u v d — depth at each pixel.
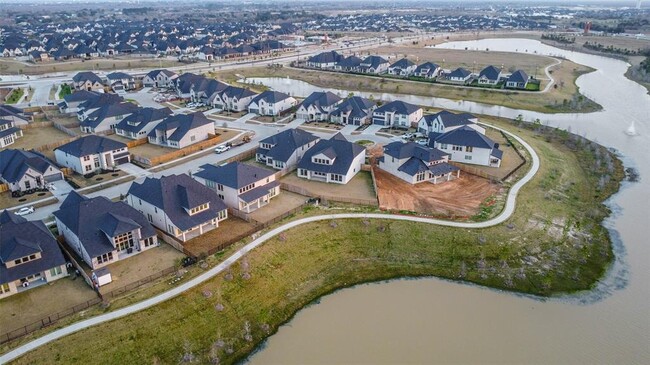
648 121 121.31
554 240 64.19
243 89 128.75
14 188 73.06
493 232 63.47
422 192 74.06
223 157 89.38
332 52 197.12
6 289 48.12
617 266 60.03
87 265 53.72
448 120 96.31
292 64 196.62
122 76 154.00
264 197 69.50
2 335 41.75
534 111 129.25
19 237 51.47
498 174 79.94
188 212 60.09
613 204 76.44
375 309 51.59
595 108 131.50
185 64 195.75
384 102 127.50
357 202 69.50
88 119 107.62
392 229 63.69
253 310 49.50
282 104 122.19
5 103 129.12
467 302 52.94
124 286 48.78
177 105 132.62
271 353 44.94
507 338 47.28
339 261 59.16
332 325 48.91
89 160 81.75
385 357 44.38
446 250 60.91
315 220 64.31
